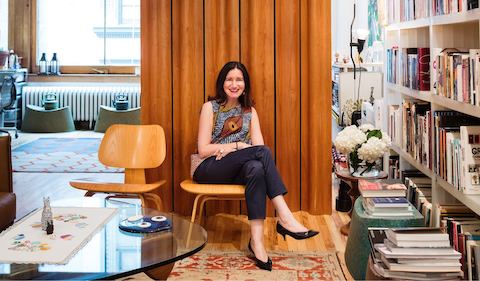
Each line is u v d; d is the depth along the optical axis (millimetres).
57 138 8461
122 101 9086
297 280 2932
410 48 3682
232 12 4043
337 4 7141
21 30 9469
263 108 4086
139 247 2203
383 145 3576
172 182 4188
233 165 3402
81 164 6461
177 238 2328
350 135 3650
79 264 1995
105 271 1950
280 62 4082
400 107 3863
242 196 3541
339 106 5594
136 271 1984
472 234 2482
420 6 3391
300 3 4055
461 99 2584
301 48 4078
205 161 3547
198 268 3107
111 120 8992
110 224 2482
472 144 2541
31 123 9000
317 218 4090
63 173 5934
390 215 2896
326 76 4039
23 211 4406
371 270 2191
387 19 4258
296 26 4066
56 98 9430
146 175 4180
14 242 2193
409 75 3625
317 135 4082
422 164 3322
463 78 2551
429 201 3277
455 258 2047
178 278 2947
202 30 4078
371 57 5789
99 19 9539
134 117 9047
